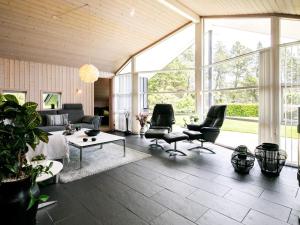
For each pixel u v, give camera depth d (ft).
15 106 4.97
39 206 6.63
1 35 13.92
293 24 11.57
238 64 16.14
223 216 6.18
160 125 16.06
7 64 16.60
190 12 15.56
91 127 18.52
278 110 11.20
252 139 17.43
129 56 21.66
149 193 7.70
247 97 15.46
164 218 6.10
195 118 16.08
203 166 10.65
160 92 20.17
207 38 17.31
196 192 7.74
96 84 27.89
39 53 17.01
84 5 13.07
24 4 12.07
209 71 16.85
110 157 12.29
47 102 19.71
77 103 20.74
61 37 15.74
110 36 17.19
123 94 23.34
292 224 5.77
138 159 11.90
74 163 11.16
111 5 13.65
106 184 8.52
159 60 21.70
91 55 19.35
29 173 5.30
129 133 21.01
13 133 4.78
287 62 11.08
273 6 10.79
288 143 11.30
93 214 6.35
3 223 4.76
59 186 8.32
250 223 5.82
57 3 12.50
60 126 16.84
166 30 18.25
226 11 14.39
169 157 12.33
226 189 7.96
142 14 15.39
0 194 4.69
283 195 7.43
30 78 17.92
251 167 9.64
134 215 6.27
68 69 20.49
